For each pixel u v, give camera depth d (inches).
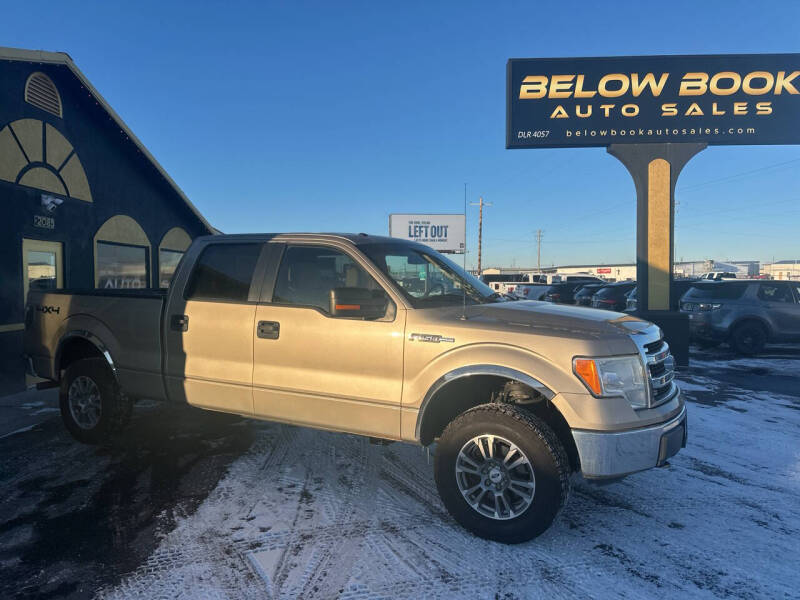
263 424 226.2
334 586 110.3
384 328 141.9
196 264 176.7
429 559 120.8
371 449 194.7
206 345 167.8
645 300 414.0
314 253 160.4
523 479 127.5
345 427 147.6
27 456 185.3
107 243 393.4
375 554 122.6
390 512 143.9
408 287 150.6
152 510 143.9
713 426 229.1
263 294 162.7
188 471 172.2
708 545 128.3
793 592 109.0
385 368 141.0
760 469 178.7
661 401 132.2
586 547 126.9
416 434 137.9
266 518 139.7
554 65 419.2
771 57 404.8
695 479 169.9
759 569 117.7
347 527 135.3
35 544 126.0
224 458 184.2
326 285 157.0
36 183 310.0
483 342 131.0
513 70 422.9
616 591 109.2
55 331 201.9
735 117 408.5
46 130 318.3
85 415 194.9
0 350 278.1
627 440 120.6
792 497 156.4
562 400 122.0
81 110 353.1
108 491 156.2
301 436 209.5
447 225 1563.7
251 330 160.4
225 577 113.0
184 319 171.9
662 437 124.6
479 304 154.8
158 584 110.3
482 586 110.7
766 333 431.8
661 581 112.9
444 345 134.1
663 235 412.5
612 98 416.5
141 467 175.3
